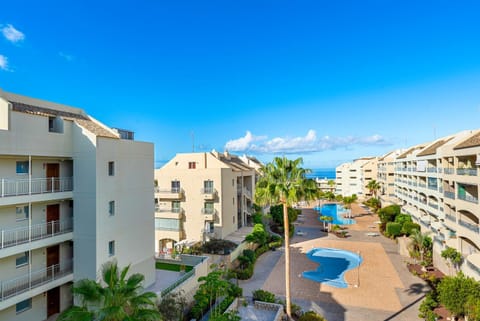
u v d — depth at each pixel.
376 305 24.77
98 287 13.01
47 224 19.39
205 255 32.88
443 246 32.16
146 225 24.42
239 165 56.84
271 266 35.06
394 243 45.56
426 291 27.45
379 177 83.38
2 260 17.08
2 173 17.17
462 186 29.09
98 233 19.31
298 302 25.31
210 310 22.36
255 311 22.95
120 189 21.59
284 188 22.59
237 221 48.19
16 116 16.61
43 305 19.25
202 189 41.78
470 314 19.62
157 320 12.52
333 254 40.22
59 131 19.39
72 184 20.09
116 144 21.27
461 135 38.09
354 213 76.88
